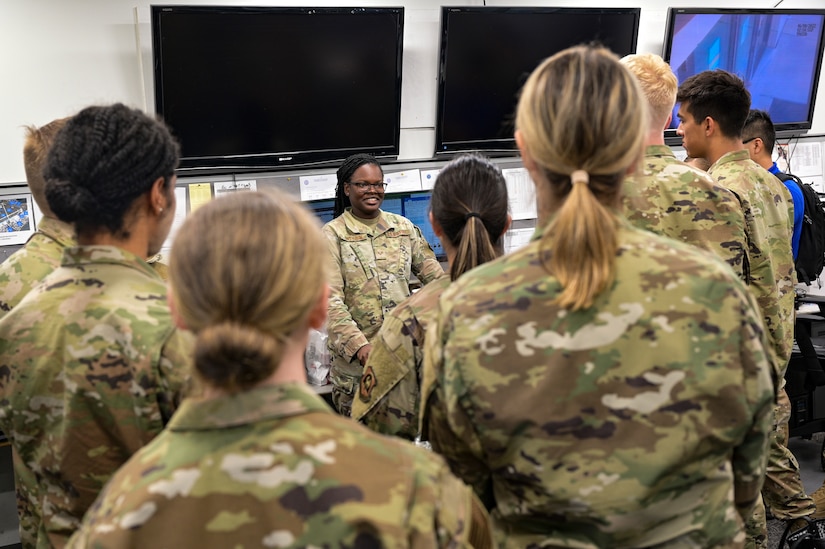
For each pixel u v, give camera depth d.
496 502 1.00
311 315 0.73
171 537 0.67
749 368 0.90
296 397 0.71
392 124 3.67
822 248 3.30
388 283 2.87
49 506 1.17
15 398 1.15
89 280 1.14
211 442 0.69
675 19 4.09
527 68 3.79
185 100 3.21
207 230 0.69
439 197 1.47
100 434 1.12
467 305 0.94
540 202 1.00
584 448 0.89
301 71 3.39
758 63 4.35
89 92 3.23
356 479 0.68
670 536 0.91
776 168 3.18
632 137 0.91
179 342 1.09
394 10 3.47
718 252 1.71
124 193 1.14
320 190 3.64
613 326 0.89
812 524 2.48
